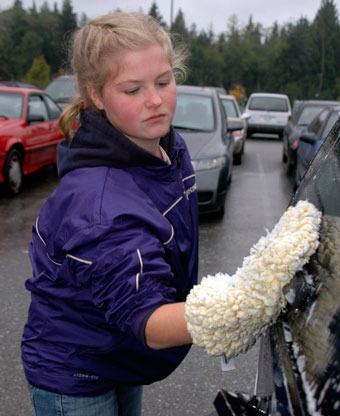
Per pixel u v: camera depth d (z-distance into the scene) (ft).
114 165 4.83
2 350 11.82
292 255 3.67
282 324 3.98
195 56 257.34
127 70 4.61
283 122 67.97
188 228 5.44
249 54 268.21
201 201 22.85
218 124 25.86
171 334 4.13
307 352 3.57
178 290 5.46
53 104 33.22
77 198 4.67
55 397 5.33
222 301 3.77
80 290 4.95
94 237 4.38
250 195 30.27
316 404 3.28
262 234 21.89
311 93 249.96
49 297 5.17
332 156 4.49
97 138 4.83
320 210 4.04
